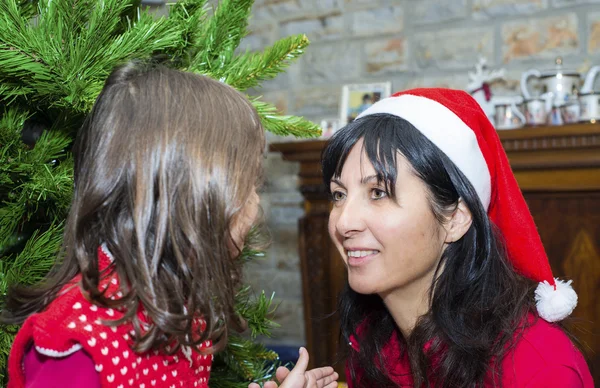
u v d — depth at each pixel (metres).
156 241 0.69
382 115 0.93
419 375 0.92
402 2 2.38
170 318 0.68
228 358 1.04
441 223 0.90
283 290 2.63
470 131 0.92
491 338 0.89
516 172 1.79
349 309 1.10
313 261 2.11
